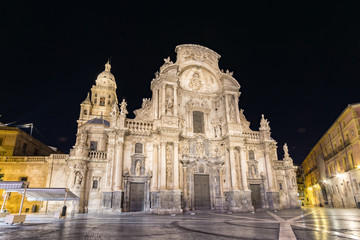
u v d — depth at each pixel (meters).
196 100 36.31
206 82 37.56
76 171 28.27
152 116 33.12
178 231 12.35
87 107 69.50
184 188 30.81
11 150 37.47
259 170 35.12
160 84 32.50
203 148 33.66
